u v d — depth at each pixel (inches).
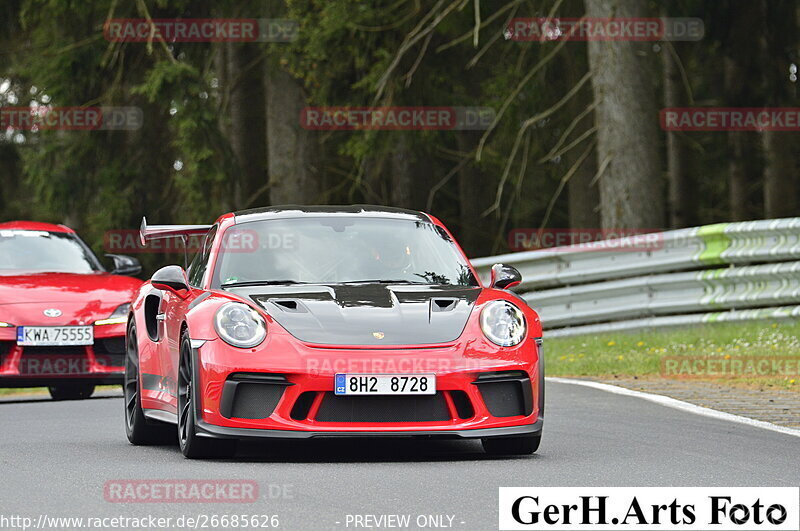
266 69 3604.8
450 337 965.2
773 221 1984.5
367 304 994.7
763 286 2006.6
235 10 3599.9
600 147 2709.2
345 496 796.6
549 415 1269.7
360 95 3289.9
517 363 970.1
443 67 3380.9
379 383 938.7
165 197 3855.8
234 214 1164.5
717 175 4384.8
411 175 4237.2
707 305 2081.7
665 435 1096.2
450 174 3996.1
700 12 3344.0
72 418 1387.8
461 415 960.3
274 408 948.6
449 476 878.4
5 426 1307.8
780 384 1509.6
